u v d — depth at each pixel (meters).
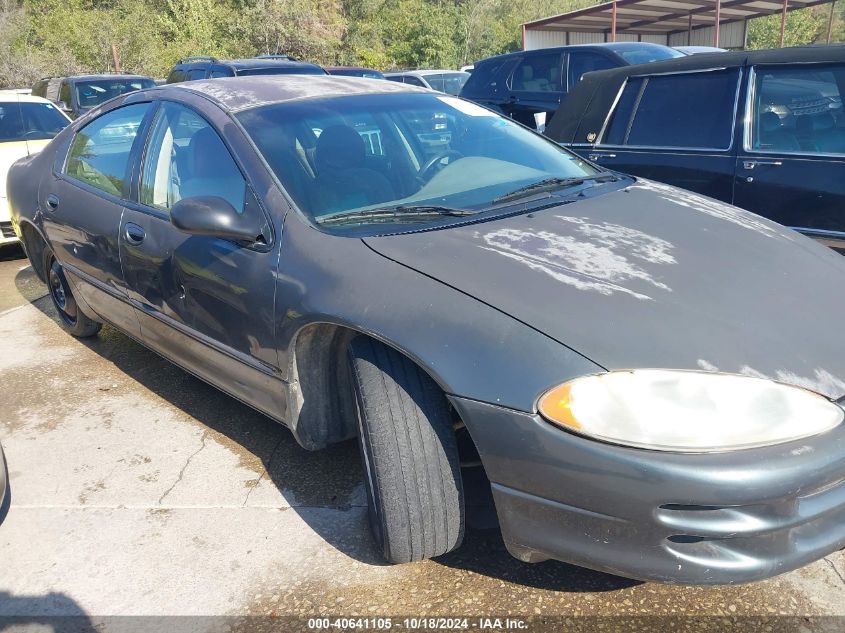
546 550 1.96
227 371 2.91
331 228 2.51
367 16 41.75
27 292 5.77
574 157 3.36
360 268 2.27
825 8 40.06
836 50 4.10
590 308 1.99
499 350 1.94
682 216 2.65
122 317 3.66
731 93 4.44
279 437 3.28
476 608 2.21
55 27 29.25
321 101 3.15
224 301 2.74
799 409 1.82
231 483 2.95
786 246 2.52
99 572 2.47
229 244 2.72
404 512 2.16
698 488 1.74
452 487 2.17
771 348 1.93
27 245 4.70
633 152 4.86
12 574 2.49
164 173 3.23
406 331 2.07
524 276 2.12
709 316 2.00
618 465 1.78
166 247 3.05
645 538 1.82
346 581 2.36
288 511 2.75
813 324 2.06
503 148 3.24
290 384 2.53
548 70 8.70
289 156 2.78
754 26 37.66
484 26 42.59
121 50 28.50
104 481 3.01
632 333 1.92
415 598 2.27
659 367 1.84
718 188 4.45
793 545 1.87
